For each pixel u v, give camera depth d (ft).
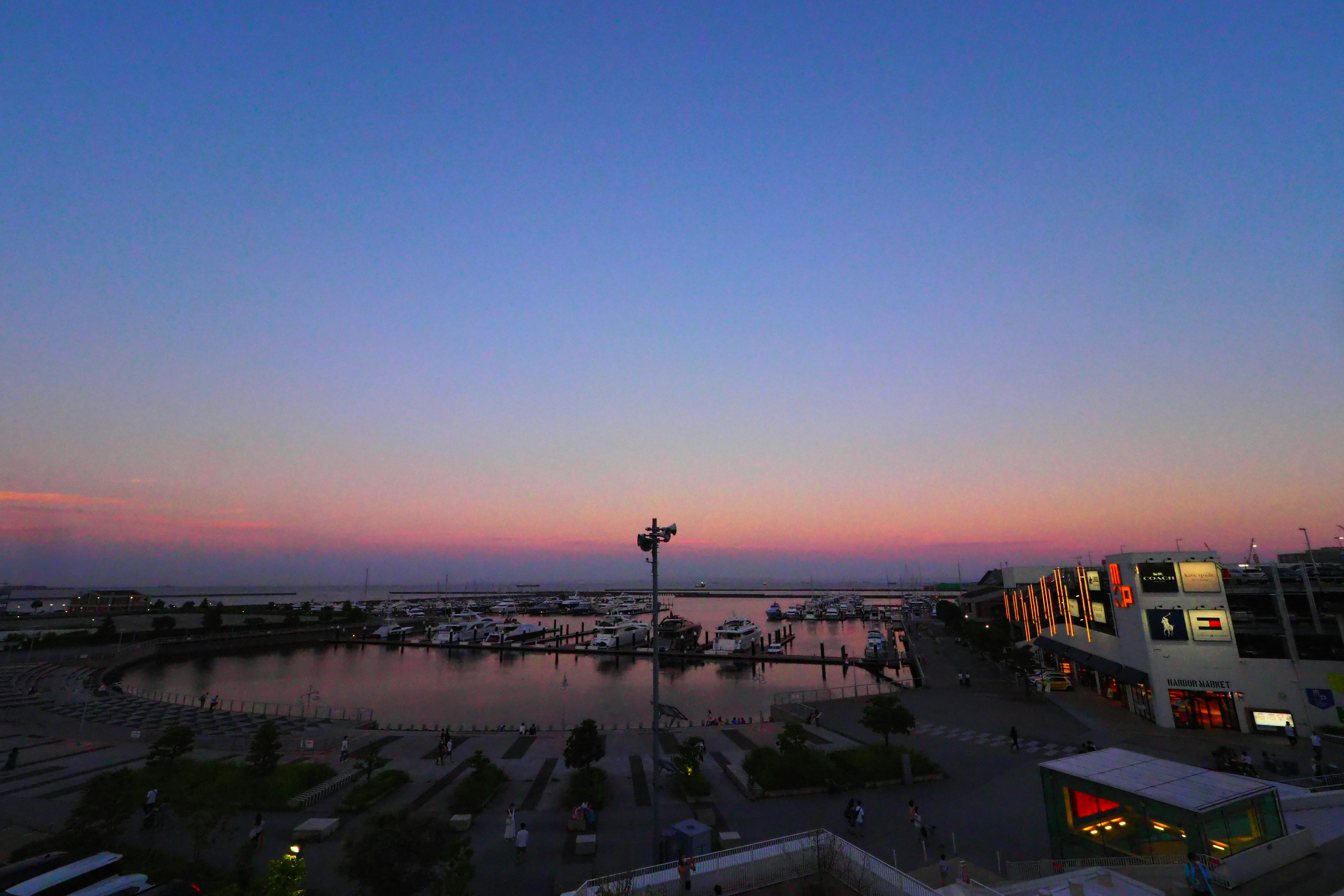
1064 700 195.31
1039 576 372.99
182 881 71.10
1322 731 139.54
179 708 203.21
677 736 160.66
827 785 113.80
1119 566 175.32
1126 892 59.41
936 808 104.47
